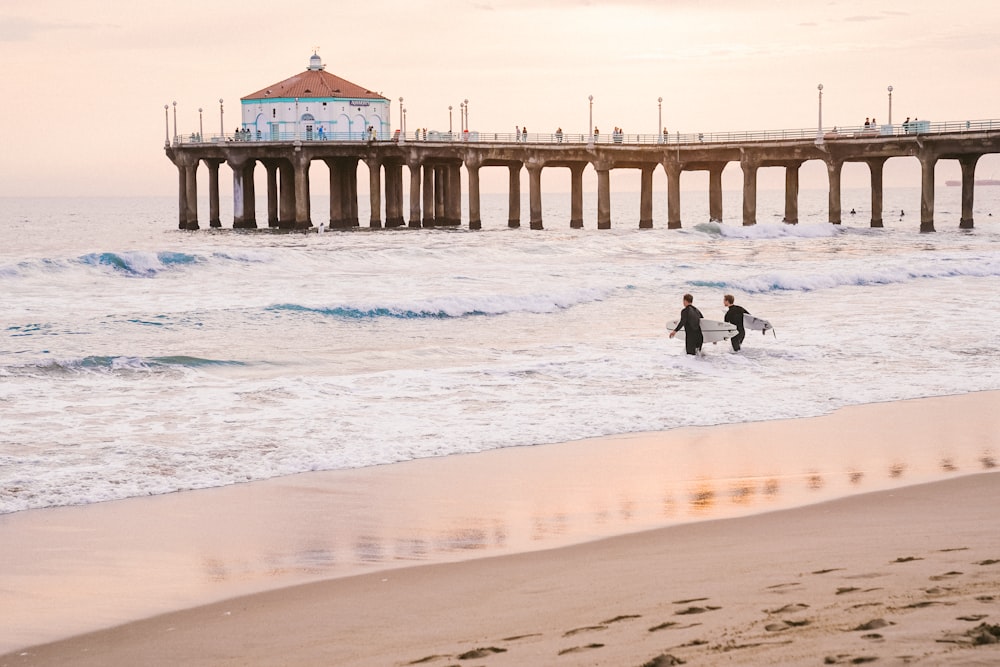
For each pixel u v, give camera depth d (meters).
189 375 34.12
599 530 17.50
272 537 17.50
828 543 15.52
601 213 134.25
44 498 19.89
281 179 145.88
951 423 27.33
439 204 161.12
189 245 102.69
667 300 58.56
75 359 34.03
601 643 10.74
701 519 18.06
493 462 23.06
